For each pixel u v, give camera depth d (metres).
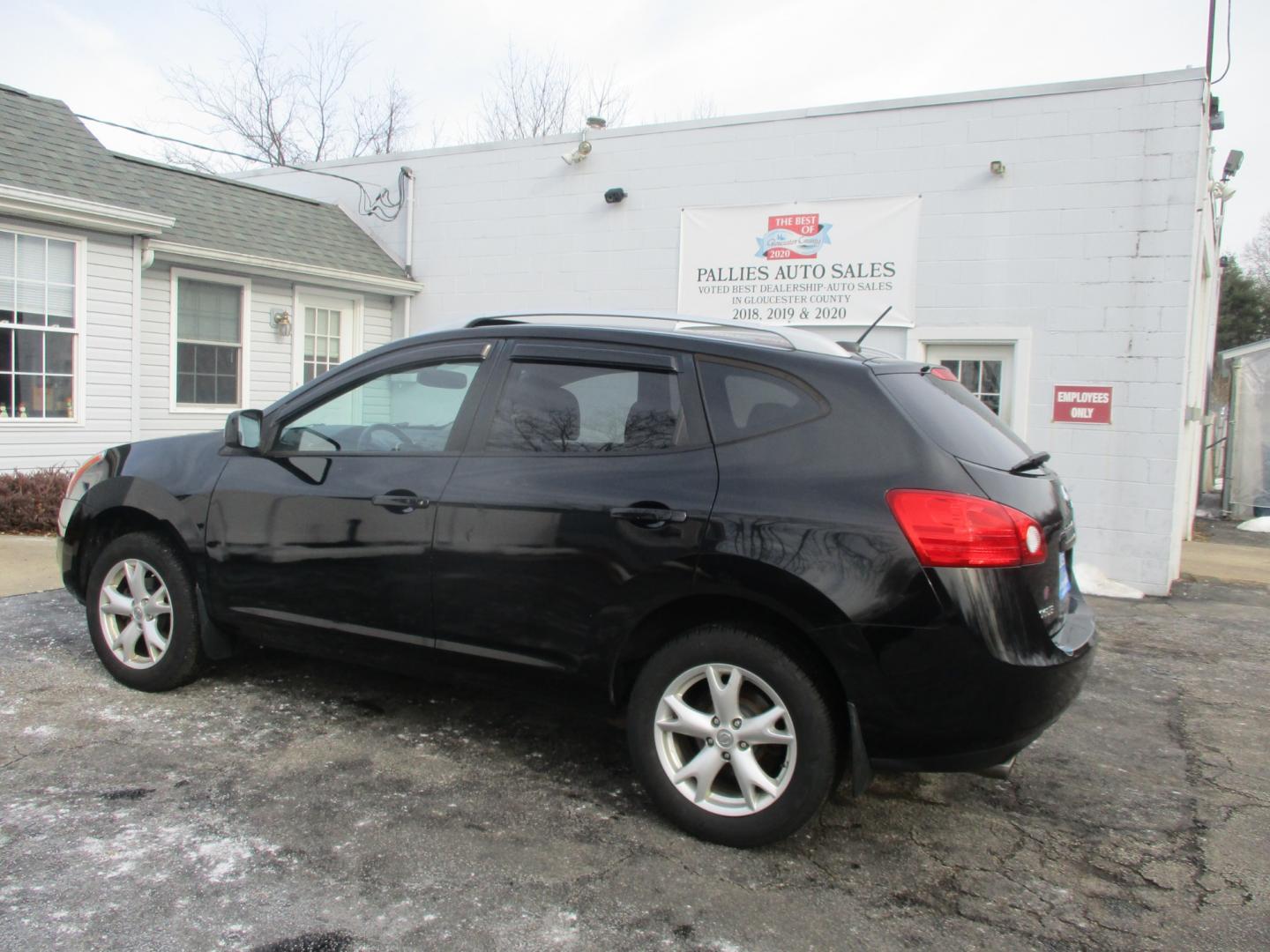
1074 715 4.67
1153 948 2.59
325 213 12.12
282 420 4.02
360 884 2.76
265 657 4.95
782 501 2.95
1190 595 8.03
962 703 2.77
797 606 2.87
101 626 4.38
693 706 3.17
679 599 3.08
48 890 2.65
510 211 10.98
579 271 10.55
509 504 3.37
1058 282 8.30
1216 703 4.93
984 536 2.78
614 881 2.84
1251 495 13.75
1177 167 7.84
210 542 4.03
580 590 3.23
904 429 2.94
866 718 2.85
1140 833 3.33
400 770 3.59
